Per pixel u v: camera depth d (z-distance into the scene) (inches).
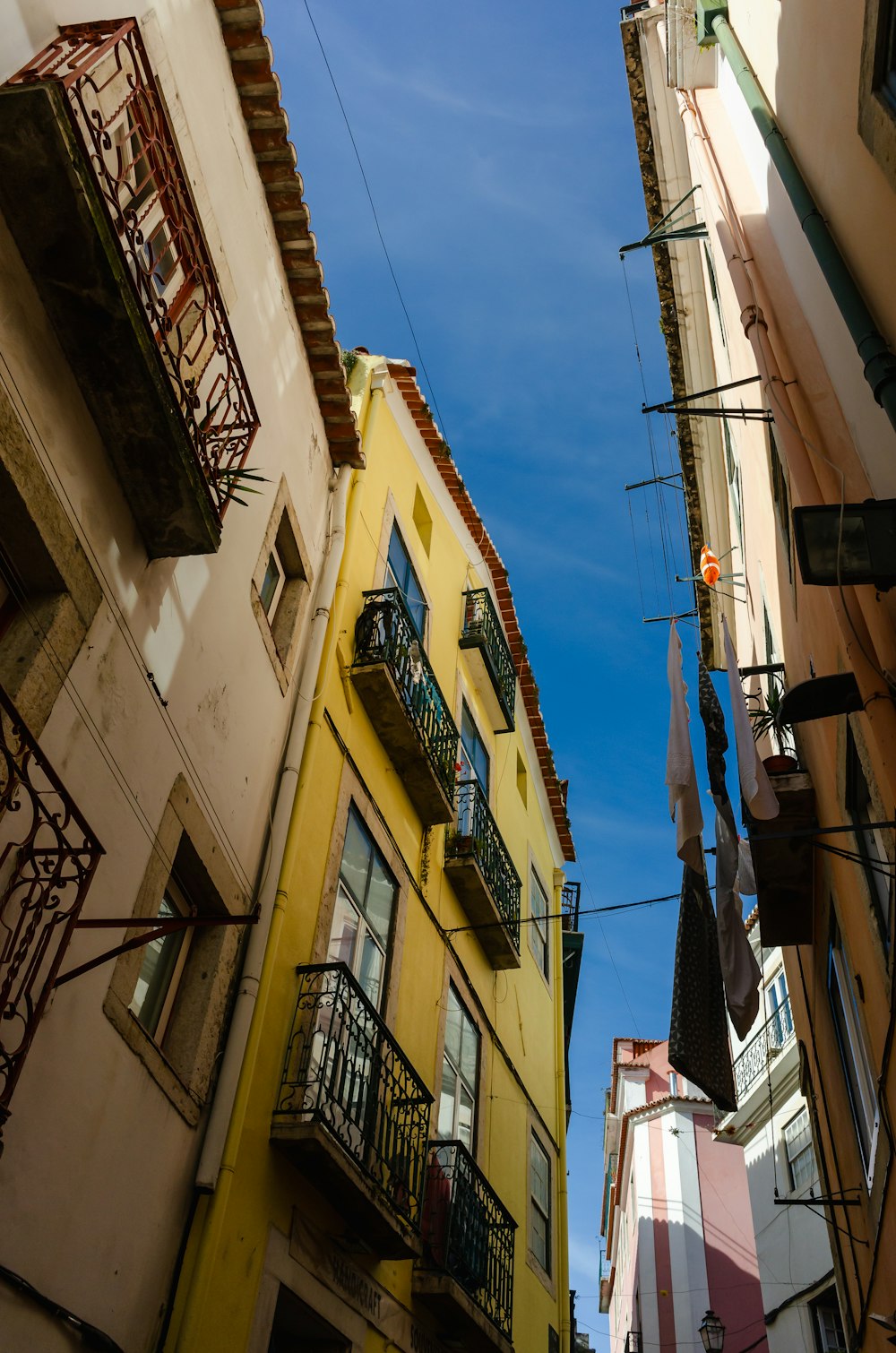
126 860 226.5
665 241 473.1
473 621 550.0
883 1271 267.4
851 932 277.3
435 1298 330.3
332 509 398.3
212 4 309.7
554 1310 486.0
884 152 189.3
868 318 204.7
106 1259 205.6
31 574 205.6
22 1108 185.9
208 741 273.4
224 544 294.2
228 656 291.6
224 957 268.2
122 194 241.1
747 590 495.8
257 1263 250.8
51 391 204.7
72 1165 198.7
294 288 369.1
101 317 203.6
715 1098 250.4
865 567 190.7
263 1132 266.5
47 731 200.5
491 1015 482.3
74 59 201.9
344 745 363.3
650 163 509.7
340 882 344.5
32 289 200.4
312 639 357.4
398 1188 307.1
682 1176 994.1
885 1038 232.7
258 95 330.0
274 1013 283.9
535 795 665.0
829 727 273.0
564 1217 522.6
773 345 284.4
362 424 450.9
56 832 174.7
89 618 215.2
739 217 335.6
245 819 292.8
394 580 456.1
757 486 394.9
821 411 253.1
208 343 288.8
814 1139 400.8
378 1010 357.7
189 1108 243.1
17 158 186.5
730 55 346.0
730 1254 951.0
